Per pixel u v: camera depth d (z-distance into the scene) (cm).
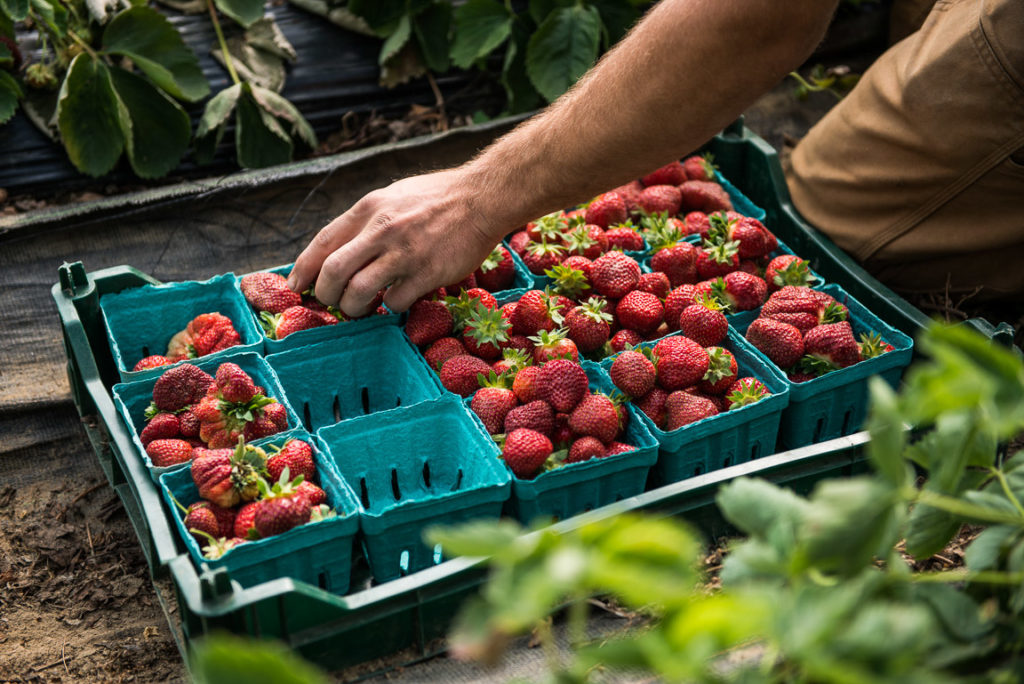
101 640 228
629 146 220
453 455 235
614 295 257
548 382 222
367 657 192
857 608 117
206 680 97
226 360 241
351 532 200
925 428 226
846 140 290
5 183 337
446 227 238
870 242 287
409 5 370
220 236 317
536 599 90
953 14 262
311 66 376
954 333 115
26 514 259
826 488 114
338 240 248
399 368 258
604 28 370
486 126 339
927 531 150
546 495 213
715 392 238
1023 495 149
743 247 276
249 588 196
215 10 375
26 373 286
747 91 209
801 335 250
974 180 262
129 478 213
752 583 130
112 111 332
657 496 201
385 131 371
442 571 190
